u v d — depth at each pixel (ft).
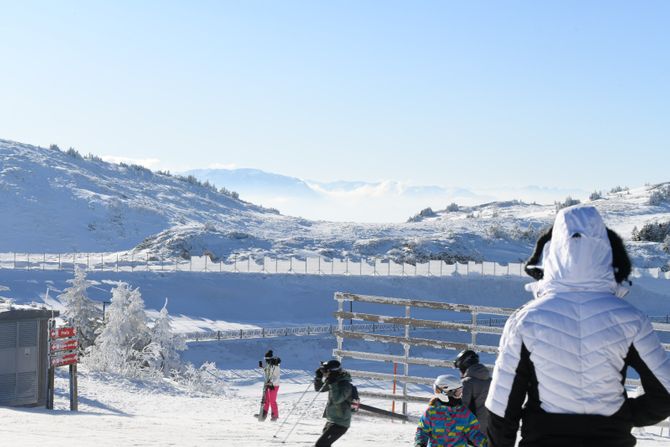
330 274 351.87
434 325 57.16
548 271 11.19
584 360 10.41
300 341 234.99
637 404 10.64
